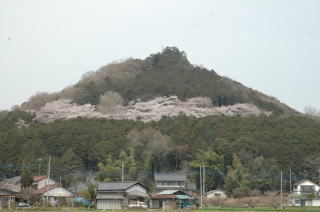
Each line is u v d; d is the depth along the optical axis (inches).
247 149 6476.4
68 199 4682.6
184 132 7071.9
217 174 6087.6
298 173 6358.3
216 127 7406.5
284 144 6712.6
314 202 5354.3
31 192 4963.1
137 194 4697.3
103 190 4630.9
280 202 5162.4
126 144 6555.1
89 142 6510.8
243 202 5177.2
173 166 6673.2
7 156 6107.3
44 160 5920.3
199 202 5191.9
